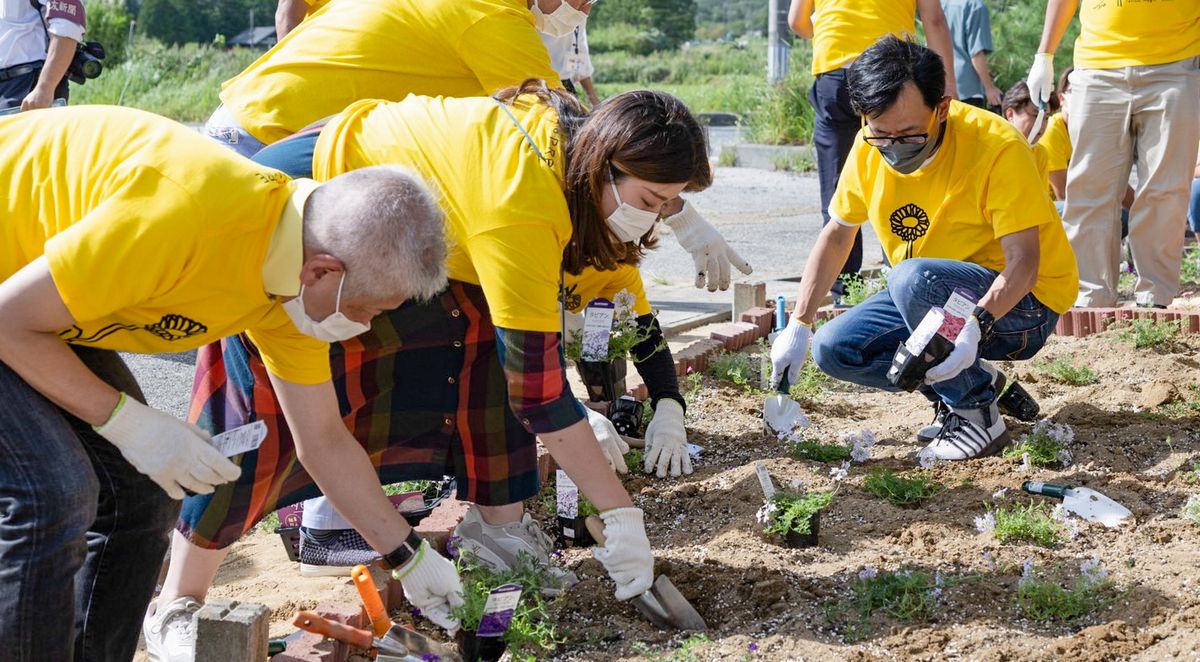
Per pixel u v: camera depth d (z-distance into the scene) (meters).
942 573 3.72
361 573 3.19
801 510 3.90
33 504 2.67
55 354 2.58
